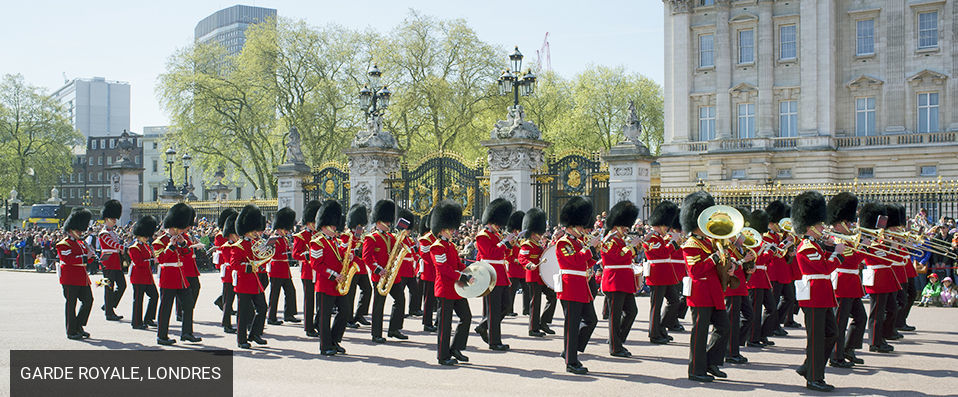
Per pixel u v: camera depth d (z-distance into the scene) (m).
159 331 15.45
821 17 55.91
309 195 35.66
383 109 33.66
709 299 11.88
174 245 15.62
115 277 19.34
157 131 130.88
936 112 53.78
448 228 13.50
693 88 61.12
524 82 29.27
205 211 42.19
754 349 14.69
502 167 28.78
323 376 12.29
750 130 58.97
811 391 11.20
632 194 27.36
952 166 52.09
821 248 11.81
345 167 34.28
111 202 19.70
